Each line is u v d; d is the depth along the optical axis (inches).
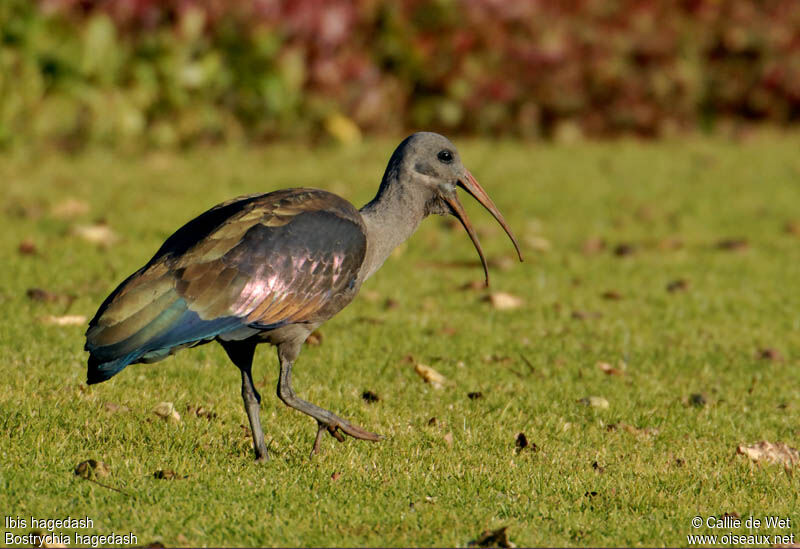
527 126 1039.6
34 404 344.5
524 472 316.5
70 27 836.0
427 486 302.0
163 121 892.6
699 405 398.0
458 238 669.3
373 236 331.9
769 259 639.8
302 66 933.2
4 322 441.7
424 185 342.0
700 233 700.7
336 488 297.4
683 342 476.1
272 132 951.6
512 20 1015.6
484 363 435.2
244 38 903.7
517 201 771.4
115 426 332.8
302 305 302.4
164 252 302.0
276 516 275.6
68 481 289.7
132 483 291.7
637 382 420.8
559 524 279.7
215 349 433.1
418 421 363.6
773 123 1161.4
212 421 349.7
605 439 354.0
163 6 877.8
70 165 805.9
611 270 607.5
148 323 283.0
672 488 309.1
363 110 964.6
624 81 1071.0
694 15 1110.4
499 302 524.7
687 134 1114.1
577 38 1048.8
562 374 425.7
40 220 641.0
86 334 284.7
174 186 750.5
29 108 834.2
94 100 851.4
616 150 999.6
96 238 601.0
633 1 1085.8
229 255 293.9
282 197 312.0
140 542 259.4
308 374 410.0
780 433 370.6
